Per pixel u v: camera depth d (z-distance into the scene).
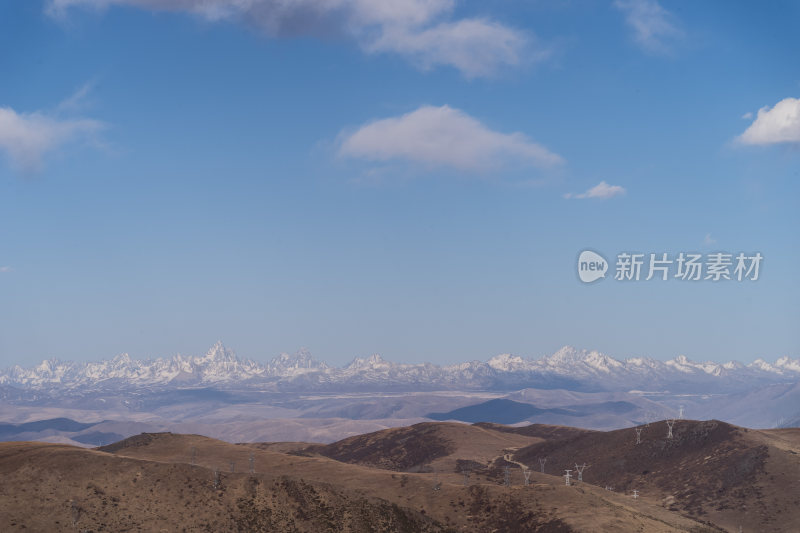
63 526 152.50
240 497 171.62
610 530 168.38
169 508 164.00
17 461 175.75
